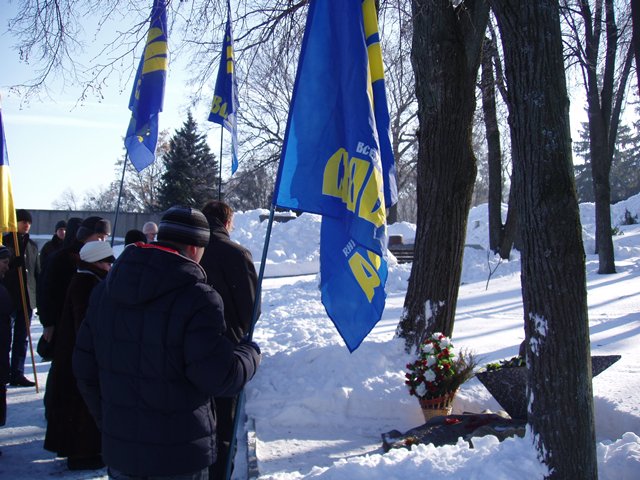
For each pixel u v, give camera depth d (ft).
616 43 55.83
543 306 11.57
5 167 23.45
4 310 17.98
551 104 11.66
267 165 101.24
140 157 24.07
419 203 23.66
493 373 17.79
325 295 12.10
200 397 9.11
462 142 23.04
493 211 68.28
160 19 24.32
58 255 19.81
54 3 21.99
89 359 9.73
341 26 12.35
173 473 8.84
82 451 16.48
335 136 12.21
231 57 23.98
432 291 22.86
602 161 58.49
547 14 11.71
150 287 8.87
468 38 22.90
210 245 14.58
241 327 14.55
